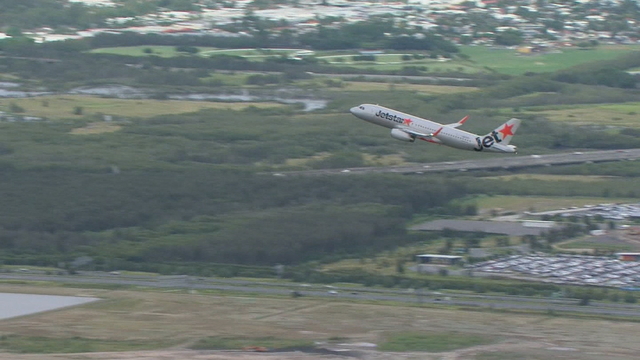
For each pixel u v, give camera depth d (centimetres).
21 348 15800
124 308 19038
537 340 16825
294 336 16838
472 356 15650
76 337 16638
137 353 15262
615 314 19112
